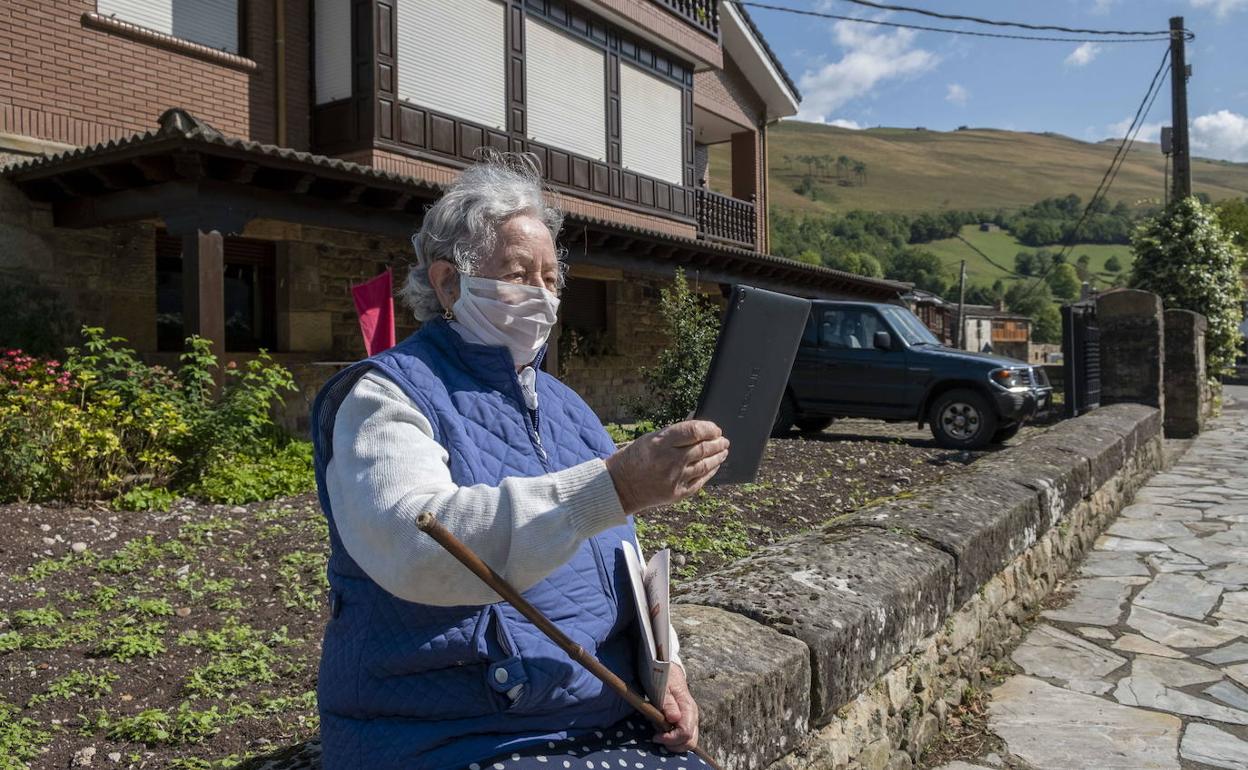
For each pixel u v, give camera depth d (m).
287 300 11.30
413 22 12.13
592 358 16.25
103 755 3.09
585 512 1.29
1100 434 7.67
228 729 3.27
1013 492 4.88
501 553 1.27
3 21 9.08
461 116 12.89
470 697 1.38
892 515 4.00
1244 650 4.50
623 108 16.31
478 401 1.48
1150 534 6.96
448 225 1.56
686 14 17.42
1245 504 8.11
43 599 4.65
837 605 2.79
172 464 7.48
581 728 1.48
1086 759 3.36
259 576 5.06
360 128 11.66
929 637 3.48
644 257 13.93
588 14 15.39
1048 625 4.84
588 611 1.51
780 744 2.31
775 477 8.19
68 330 9.37
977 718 3.71
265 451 8.71
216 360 8.18
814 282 18.72
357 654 1.40
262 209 8.78
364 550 1.30
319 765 1.88
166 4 10.68
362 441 1.36
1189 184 18.94
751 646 2.39
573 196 14.96
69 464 6.75
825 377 11.89
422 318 1.62
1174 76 18.92
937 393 11.31
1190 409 13.75
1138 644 4.57
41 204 9.19
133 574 5.09
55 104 9.51
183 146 7.57
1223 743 3.50
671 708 1.57
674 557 5.33
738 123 21.80
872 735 2.92
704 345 10.92
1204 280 16.75
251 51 11.48
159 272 10.52
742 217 20.91
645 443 1.31
